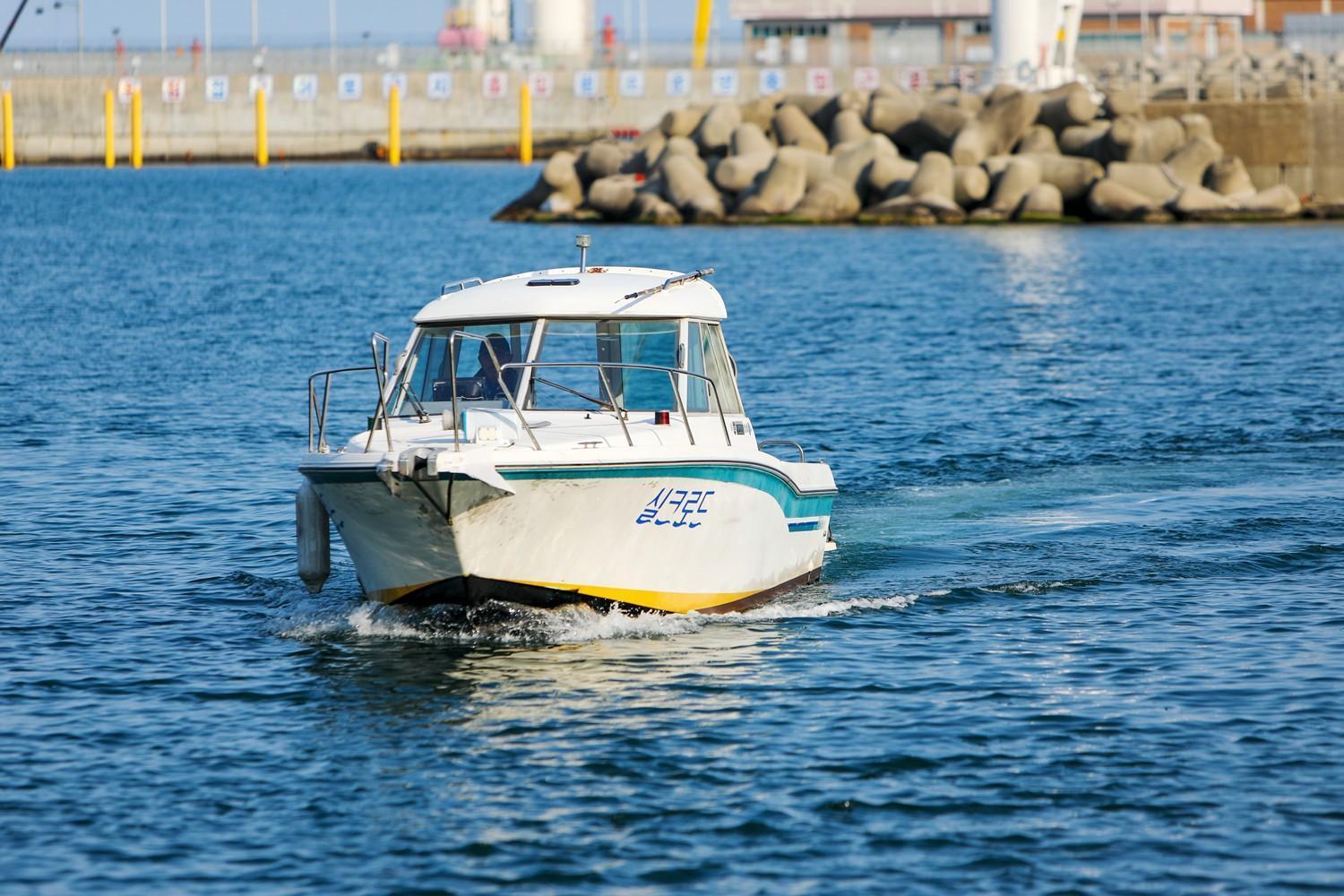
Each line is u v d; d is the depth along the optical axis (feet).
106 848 79.77
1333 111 560.61
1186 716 95.30
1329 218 551.59
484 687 100.63
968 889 75.51
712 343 121.29
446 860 78.48
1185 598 120.67
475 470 101.35
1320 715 94.94
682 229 536.42
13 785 86.63
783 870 77.30
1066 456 176.45
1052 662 105.50
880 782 86.48
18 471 168.66
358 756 90.58
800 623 115.03
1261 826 81.10
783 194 546.67
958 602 120.26
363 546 110.63
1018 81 603.26
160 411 207.51
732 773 87.76
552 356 115.75
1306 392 219.41
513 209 606.55
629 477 106.42
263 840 80.69
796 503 121.70
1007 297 345.51
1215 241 476.54
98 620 116.26
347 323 311.06
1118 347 269.44
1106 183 539.29
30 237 541.75
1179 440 185.37
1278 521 143.64
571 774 87.81
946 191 541.75
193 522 147.23
